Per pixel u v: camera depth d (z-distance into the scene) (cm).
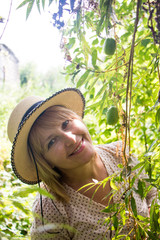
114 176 116
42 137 152
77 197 158
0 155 392
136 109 207
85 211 156
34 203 165
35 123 154
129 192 107
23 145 158
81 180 161
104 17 120
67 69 165
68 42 152
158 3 96
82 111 190
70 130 150
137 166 106
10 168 374
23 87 892
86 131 155
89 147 152
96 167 162
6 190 262
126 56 142
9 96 733
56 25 123
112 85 141
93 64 132
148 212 169
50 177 156
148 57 182
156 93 165
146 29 164
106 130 232
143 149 304
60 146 148
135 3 124
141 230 119
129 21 170
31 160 167
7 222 200
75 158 149
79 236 155
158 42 99
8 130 177
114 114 138
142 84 200
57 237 155
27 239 115
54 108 156
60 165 152
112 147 174
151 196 178
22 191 72
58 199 156
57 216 154
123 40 166
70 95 173
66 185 161
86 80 147
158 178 114
